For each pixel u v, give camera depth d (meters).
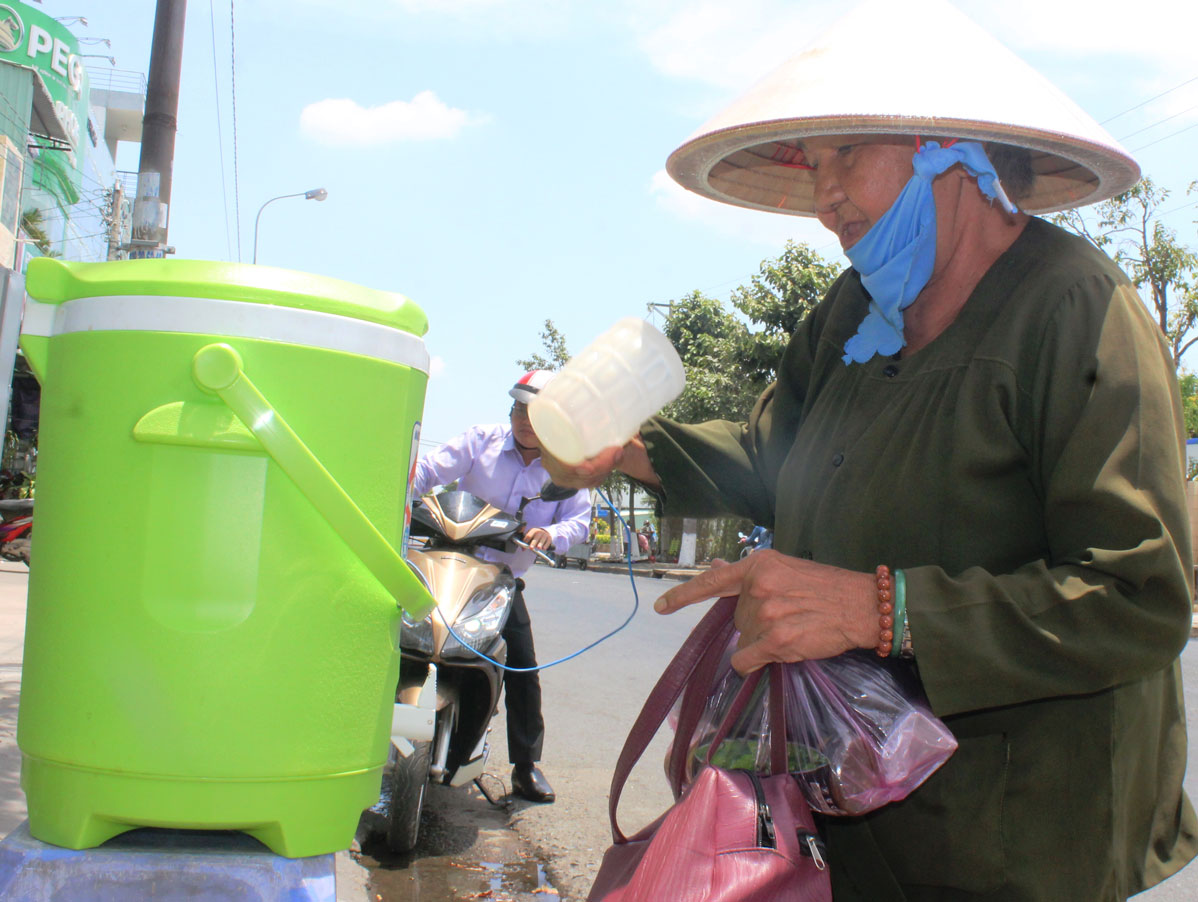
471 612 3.58
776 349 18.97
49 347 1.13
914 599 1.32
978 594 1.31
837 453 1.63
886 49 1.47
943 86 1.42
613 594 15.06
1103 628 1.26
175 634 1.05
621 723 5.62
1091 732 1.40
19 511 11.64
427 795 4.21
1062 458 1.35
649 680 6.99
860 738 1.45
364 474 1.15
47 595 1.09
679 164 1.84
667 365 1.74
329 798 1.12
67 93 29.84
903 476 1.51
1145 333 1.40
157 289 1.07
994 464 1.44
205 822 1.07
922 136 1.54
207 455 1.06
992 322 1.51
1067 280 1.46
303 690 1.09
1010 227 1.60
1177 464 1.32
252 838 1.16
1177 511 1.29
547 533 3.96
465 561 3.78
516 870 3.37
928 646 1.30
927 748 1.41
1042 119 1.42
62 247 28.42
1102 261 1.49
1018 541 1.45
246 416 1.04
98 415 1.07
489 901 3.09
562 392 1.67
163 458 1.06
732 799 1.40
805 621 1.36
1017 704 1.44
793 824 1.40
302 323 1.10
